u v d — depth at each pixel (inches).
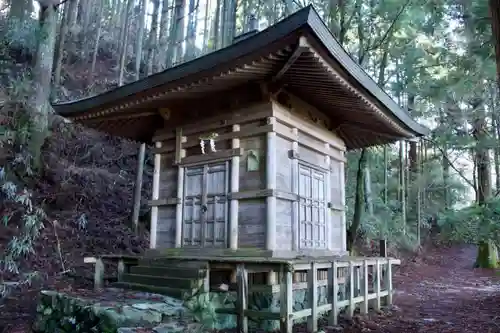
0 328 227.3
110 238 410.6
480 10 312.0
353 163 616.4
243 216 250.8
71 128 494.9
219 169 267.7
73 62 708.7
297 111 281.0
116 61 771.4
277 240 242.2
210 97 281.1
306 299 263.4
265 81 244.5
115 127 335.6
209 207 267.0
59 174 431.5
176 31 633.0
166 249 277.6
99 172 469.7
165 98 270.1
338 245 311.0
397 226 687.7
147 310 187.8
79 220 391.9
